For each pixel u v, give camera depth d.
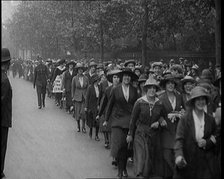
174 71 10.52
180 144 5.66
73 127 13.66
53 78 19.48
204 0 21.31
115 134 7.56
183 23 25.59
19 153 9.87
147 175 6.95
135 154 7.09
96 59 35.19
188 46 28.72
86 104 11.61
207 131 5.69
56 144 10.73
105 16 27.62
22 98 23.92
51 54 50.84
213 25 26.56
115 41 33.62
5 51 7.85
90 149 9.70
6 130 7.91
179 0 22.70
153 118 7.16
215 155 5.77
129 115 7.73
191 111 5.75
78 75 12.91
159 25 25.20
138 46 32.75
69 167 7.87
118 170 7.26
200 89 5.73
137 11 24.83
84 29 32.28
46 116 16.44
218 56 15.49
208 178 5.64
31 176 7.84
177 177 5.74
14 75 49.88
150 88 7.19
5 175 8.02
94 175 6.89
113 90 7.87
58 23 40.09
